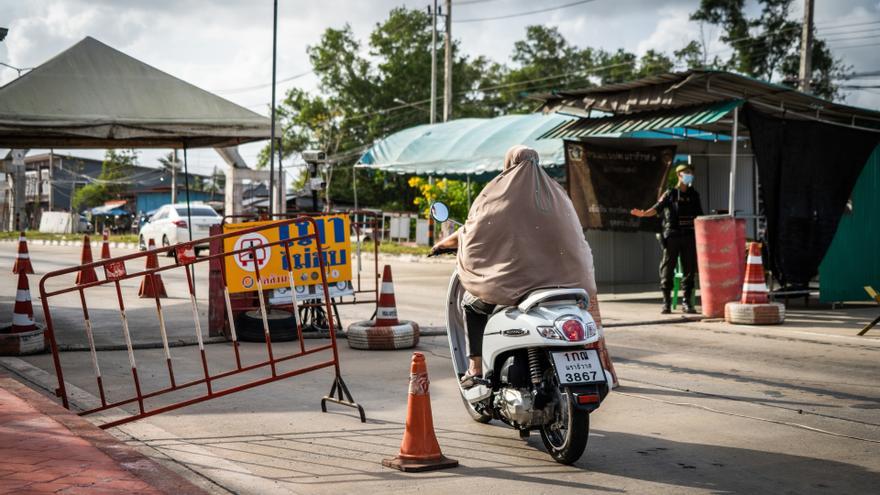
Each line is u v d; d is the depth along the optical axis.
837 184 13.35
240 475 4.91
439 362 8.84
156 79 11.30
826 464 5.18
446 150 22.67
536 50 70.06
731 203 12.23
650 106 12.80
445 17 36.50
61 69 10.77
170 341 10.01
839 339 10.21
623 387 7.47
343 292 10.45
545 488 4.70
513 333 5.18
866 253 13.64
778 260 13.10
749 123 12.49
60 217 63.59
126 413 6.57
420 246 33.44
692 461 5.25
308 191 13.88
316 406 6.79
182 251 6.41
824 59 52.50
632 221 14.62
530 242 5.30
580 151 14.28
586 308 5.22
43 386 7.55
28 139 12.59
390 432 5.95
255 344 10.07
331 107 62.03
